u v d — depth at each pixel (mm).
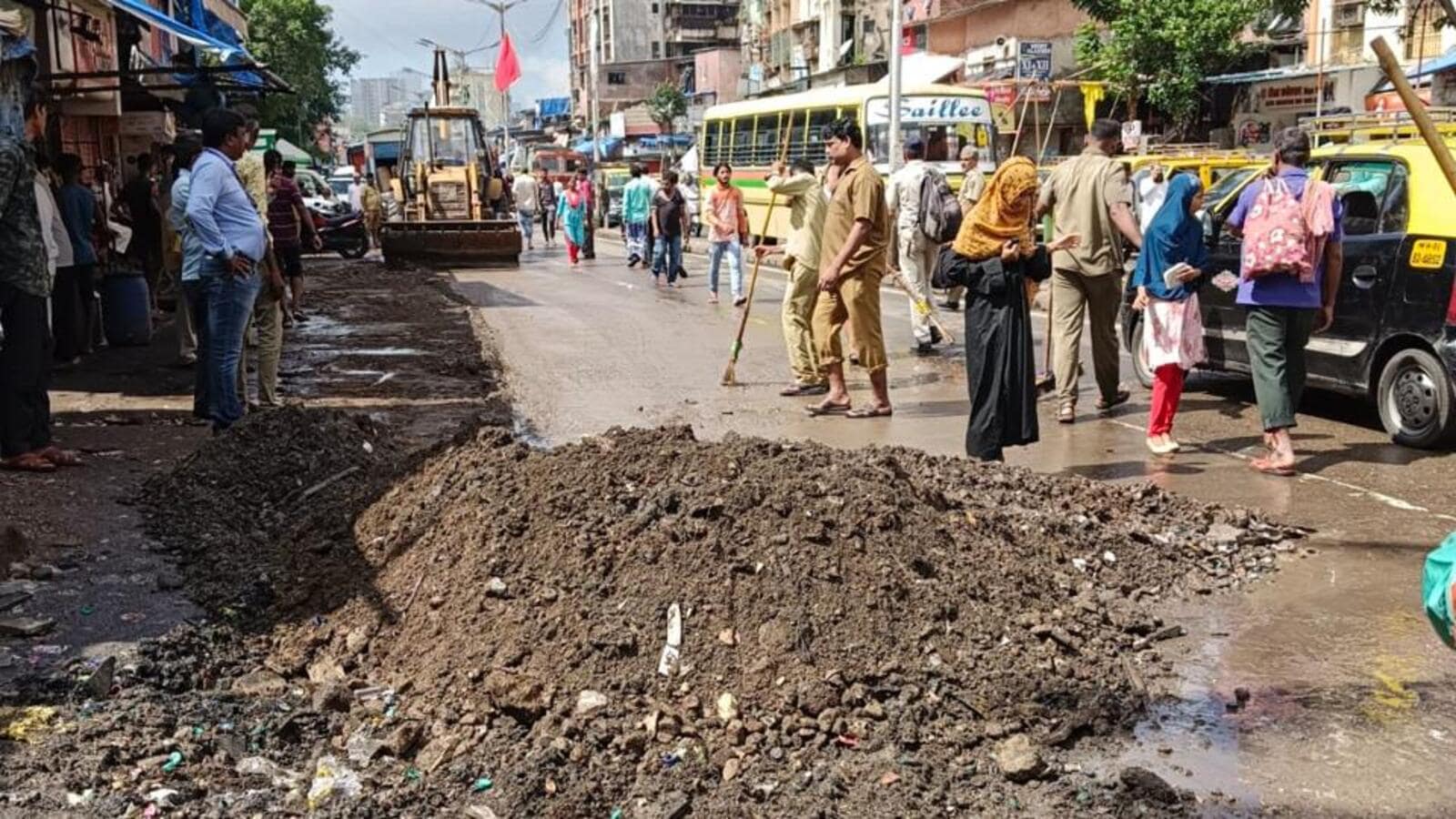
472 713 4102
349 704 4289
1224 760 4004
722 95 88188
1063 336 9250
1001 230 7129
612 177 45656
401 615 4770
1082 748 4094
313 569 5316
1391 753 4043
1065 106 32500
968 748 4031
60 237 10609
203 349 8562
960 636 4621
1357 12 25953
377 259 28078
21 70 9453
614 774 3793
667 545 4695
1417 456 8078
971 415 7383
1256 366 7652
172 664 4508
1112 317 9367
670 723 4008
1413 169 8281
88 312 12094
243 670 4582
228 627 4891
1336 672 4688
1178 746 4105
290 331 14531
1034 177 7105
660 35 120750
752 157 29125
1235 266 9555
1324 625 5172
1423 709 4363
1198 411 9656
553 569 4691
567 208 25594
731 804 3652
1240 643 4980
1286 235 7332
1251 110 28125
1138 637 5004
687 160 42656
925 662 4430
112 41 19734
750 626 4410
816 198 10227
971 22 39688
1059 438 8797
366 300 18062
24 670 4461
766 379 11305
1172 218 7941
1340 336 8672
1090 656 4691
